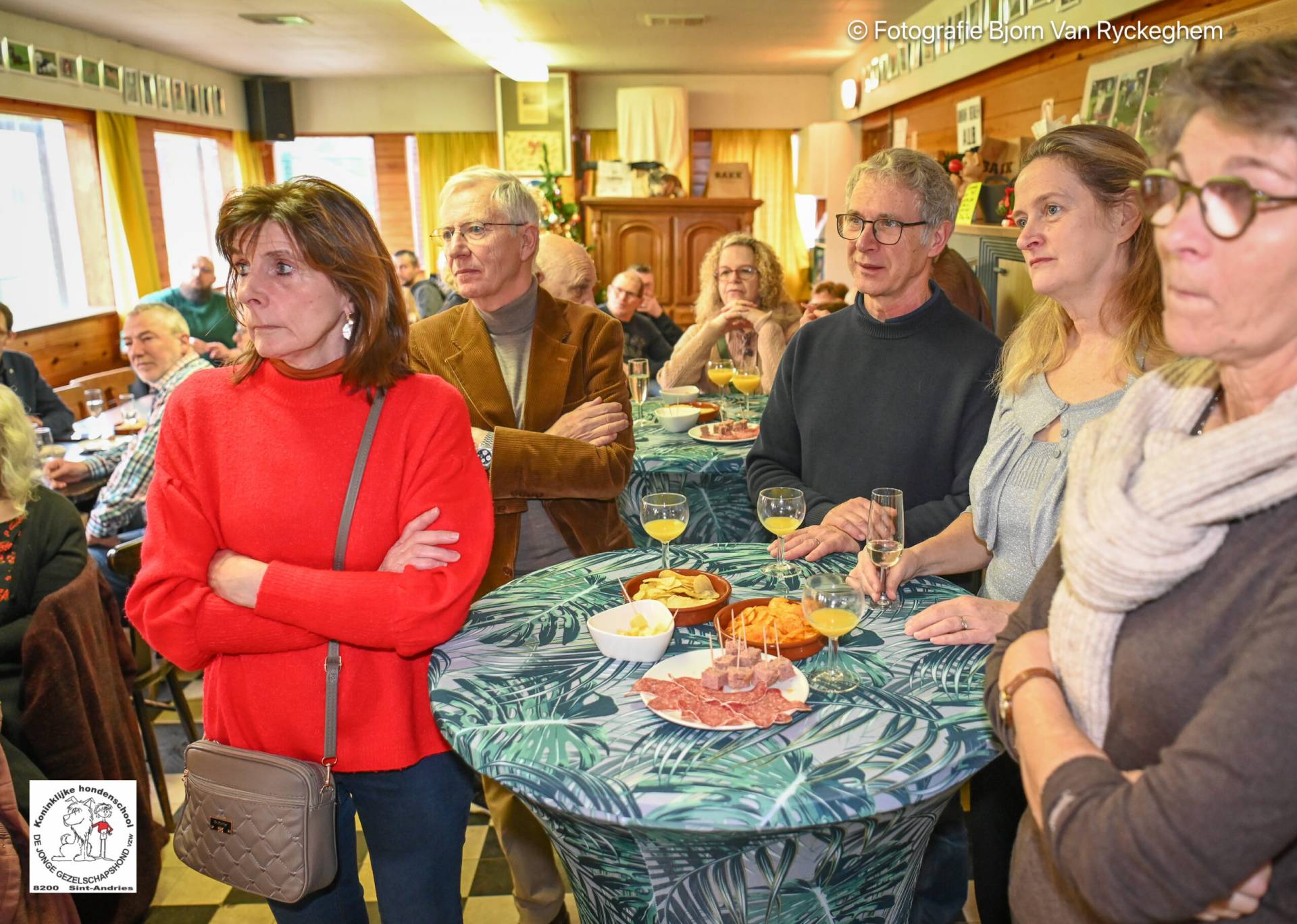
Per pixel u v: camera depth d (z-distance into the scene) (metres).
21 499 1.98
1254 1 2.84
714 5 7.05
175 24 7.41
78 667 1.95
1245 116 0.70
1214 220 0.73
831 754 1.15
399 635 1.37
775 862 1.21
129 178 8.18
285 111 10.84
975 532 1.65
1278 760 0.67
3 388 1.99
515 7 7.14
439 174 11.42
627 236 7.95
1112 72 3.75
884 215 1.92
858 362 2.04
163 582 1.40
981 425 1.91
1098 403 1.48
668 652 1.45
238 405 1.46
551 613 1.61
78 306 8.03
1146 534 0.77
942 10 6.41
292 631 1.40
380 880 1.57
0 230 7.12
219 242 1.38
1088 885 0.76
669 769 1.13
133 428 4.25
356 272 1.39
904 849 1.31
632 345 4.84
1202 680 0.78
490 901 2.23
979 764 1.13
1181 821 0.70
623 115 10.80
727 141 11.39
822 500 2.01
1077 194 1.45
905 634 1.49
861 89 9.22
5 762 1.63
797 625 1.44
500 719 1.26
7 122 7.19
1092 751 0.83
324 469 1.43
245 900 2.27
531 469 1.95
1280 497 0.73
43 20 7.14
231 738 1.48
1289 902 0.75
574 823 1.25
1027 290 3.56
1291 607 0.70
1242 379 0.81
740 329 3.83
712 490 2.86
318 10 7.04
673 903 1.26
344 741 1.45
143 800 2.17
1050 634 0.93
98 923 2.04
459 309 2.22
